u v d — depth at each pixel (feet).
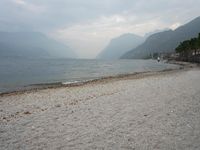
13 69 235.81
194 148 24.32
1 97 64.54
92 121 35.81
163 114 38.65
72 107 46.96
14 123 36.14
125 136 28.55
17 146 26.53
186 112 39.50
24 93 72.28
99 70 220.84
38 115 41.01
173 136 27.94
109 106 46.83
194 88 68.08
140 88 72.69
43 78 141.90
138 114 39.32
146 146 25.22
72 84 97.76
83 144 26.45
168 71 156.56
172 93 60.34
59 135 29.78
